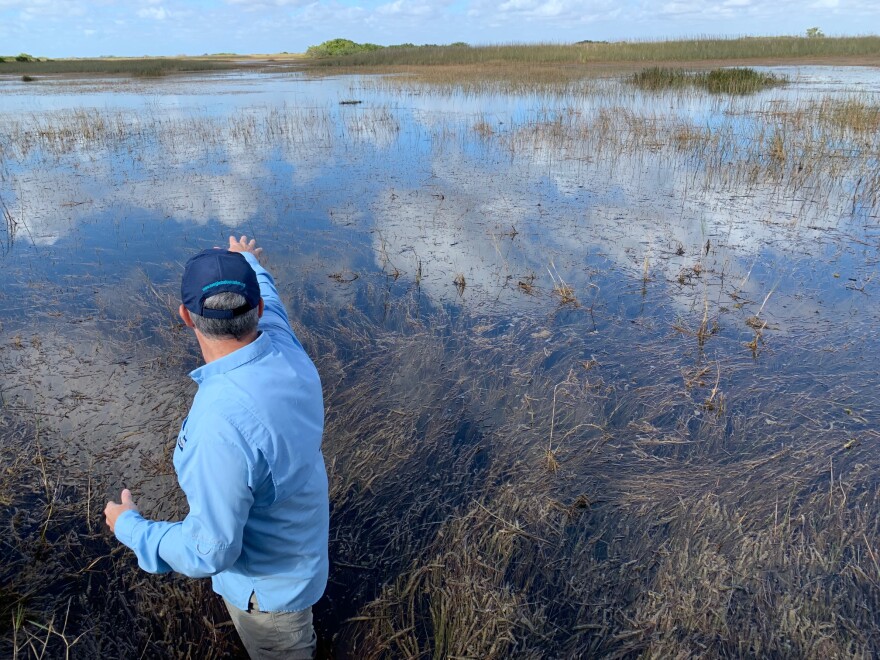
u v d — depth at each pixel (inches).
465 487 124.2
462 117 572.1
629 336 177.5
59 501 120.3
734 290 203.2
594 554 108.4
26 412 146.6
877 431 132.3
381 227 271.9
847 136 419.2
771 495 116.9
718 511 114.0
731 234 254.5
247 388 59.9
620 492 120.4
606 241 250.2
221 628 98.9
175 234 265.6
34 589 103.0
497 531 111.0
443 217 284.2
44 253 245.1
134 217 288.5
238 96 791.1
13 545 110.9
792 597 97.5
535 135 465.1
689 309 191.8
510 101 685.9
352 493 123.4
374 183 345.7
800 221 267.7
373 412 147.7
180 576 105.7
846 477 119.9
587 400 148.2
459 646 93.1
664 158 390.9
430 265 230.5
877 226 258.5
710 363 161.8
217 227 273.7
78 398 152.3
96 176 367.2
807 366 158.4
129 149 447.5
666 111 562.3
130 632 98.2
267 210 296.8
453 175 362.0
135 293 209.3
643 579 102.9
